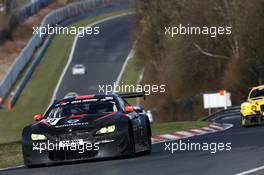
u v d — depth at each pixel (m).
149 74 174.00
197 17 165.75
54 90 199.38
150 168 34.38
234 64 147.88
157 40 177.75
